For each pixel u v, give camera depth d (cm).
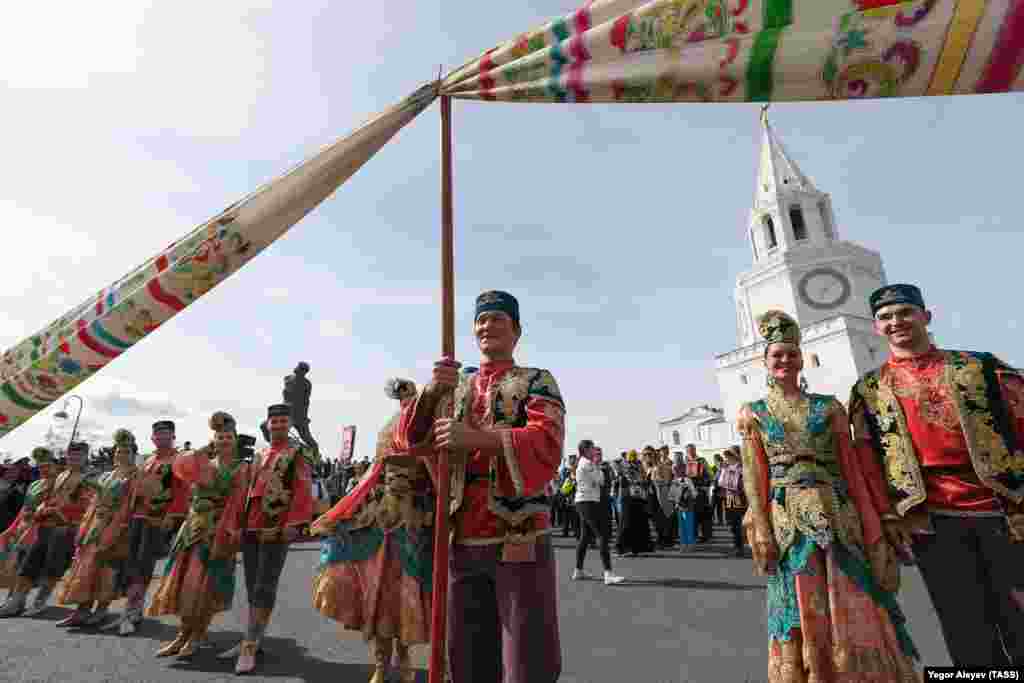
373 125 161
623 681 316
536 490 161
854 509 221
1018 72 125
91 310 143
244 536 397
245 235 146
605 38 151
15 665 361
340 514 318
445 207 175
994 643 203
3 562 596
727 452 964
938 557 216
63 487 591
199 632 397
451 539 178
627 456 1041
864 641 197
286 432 423
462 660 169
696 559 858
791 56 136
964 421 214
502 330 202
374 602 321
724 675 324
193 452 423
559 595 579
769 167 4419
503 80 163
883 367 249
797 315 3628
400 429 187
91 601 486
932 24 128
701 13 144
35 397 142
